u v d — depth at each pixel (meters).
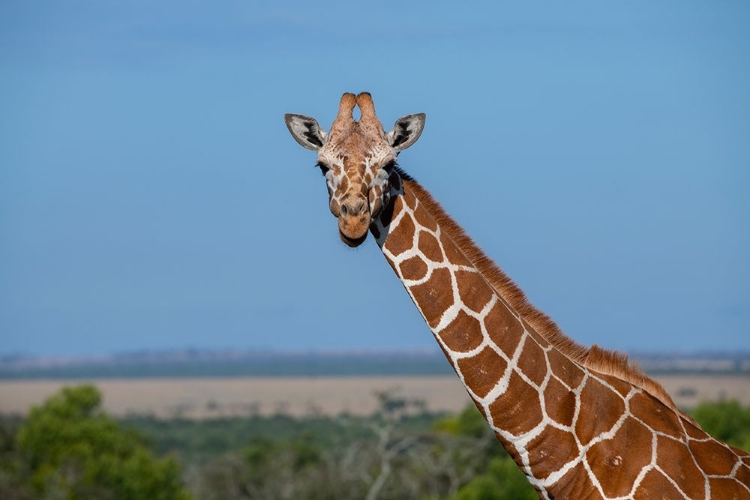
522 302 16.33
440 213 16.47
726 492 15.37
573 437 15.60
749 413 63.06
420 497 68.75
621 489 15.42
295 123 16.62
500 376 15.75
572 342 16.28
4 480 68.50
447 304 15.94
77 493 68.62
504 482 54.28
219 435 176.50
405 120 16.22
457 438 70.44
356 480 72.94
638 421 15.70
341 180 15.47
